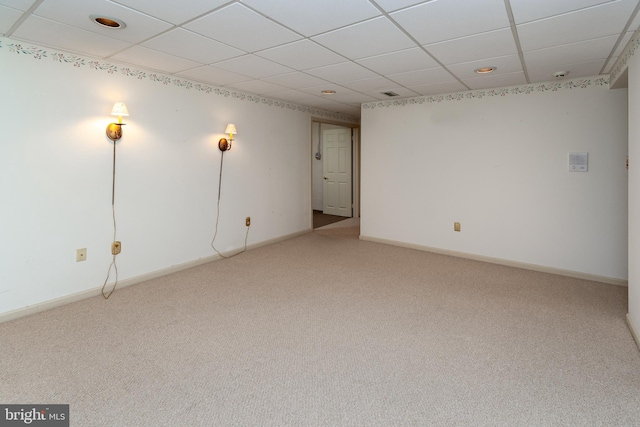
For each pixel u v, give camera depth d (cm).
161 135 363
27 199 274
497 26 230
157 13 213
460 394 187
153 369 207
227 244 449
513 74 350
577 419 168
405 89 426
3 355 219
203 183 411
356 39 255
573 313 285
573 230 378
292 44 267
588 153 363
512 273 390
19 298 275
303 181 566
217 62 317
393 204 508
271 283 355
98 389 188
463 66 323
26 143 271
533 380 198
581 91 362
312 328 260
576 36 247
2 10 210
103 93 313
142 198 351
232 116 438
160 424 165
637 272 241
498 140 415
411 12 210
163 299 312
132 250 347
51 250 290
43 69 276
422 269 403
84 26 234
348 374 205
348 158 751
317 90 435
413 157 483
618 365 212
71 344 234
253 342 240
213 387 192
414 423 167
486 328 260
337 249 490
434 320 273
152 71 348
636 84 241
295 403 180
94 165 312
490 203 427
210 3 199
